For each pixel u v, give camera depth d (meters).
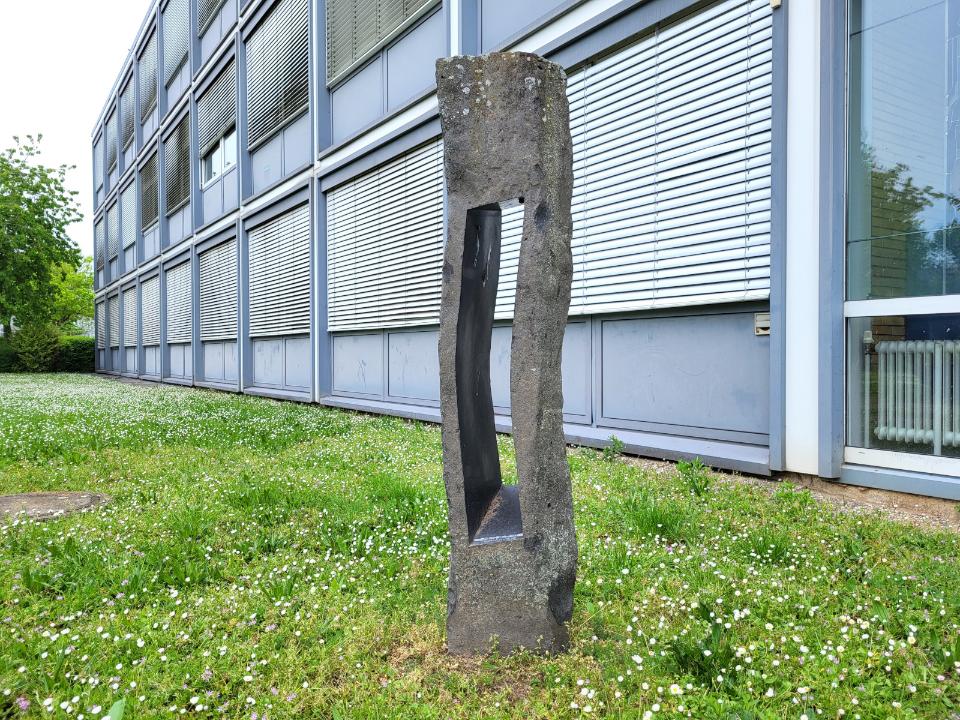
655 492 4.30
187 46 18.58
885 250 4.23
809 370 4.52
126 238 27.11
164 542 3.49
